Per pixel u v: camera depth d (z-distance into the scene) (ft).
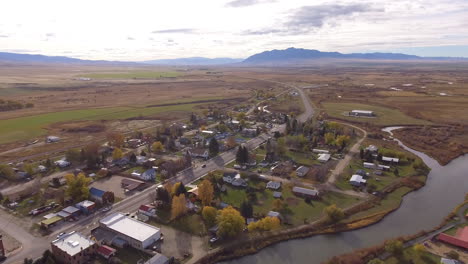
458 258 287.89
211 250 307.78
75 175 485.97
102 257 297.74
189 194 416.67
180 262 288.71
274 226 333.42
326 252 309.83
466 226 347.56
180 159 529.04
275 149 580.30
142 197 421.18
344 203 402.11
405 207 400.26
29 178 490.49
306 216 371.15
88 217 371.35
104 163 545.85
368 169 513.86
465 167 542.16
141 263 286.25
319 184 456.04
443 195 434.71
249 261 297.94
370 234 339.16
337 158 565.53
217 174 484.33
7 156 597.93
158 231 324.19
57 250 294.05
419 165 511.81
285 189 441.68
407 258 292.81
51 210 389.19
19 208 394.32
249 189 437.17
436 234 333.83
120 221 343.46
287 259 299.79
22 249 310.86
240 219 330.54
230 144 627.05
